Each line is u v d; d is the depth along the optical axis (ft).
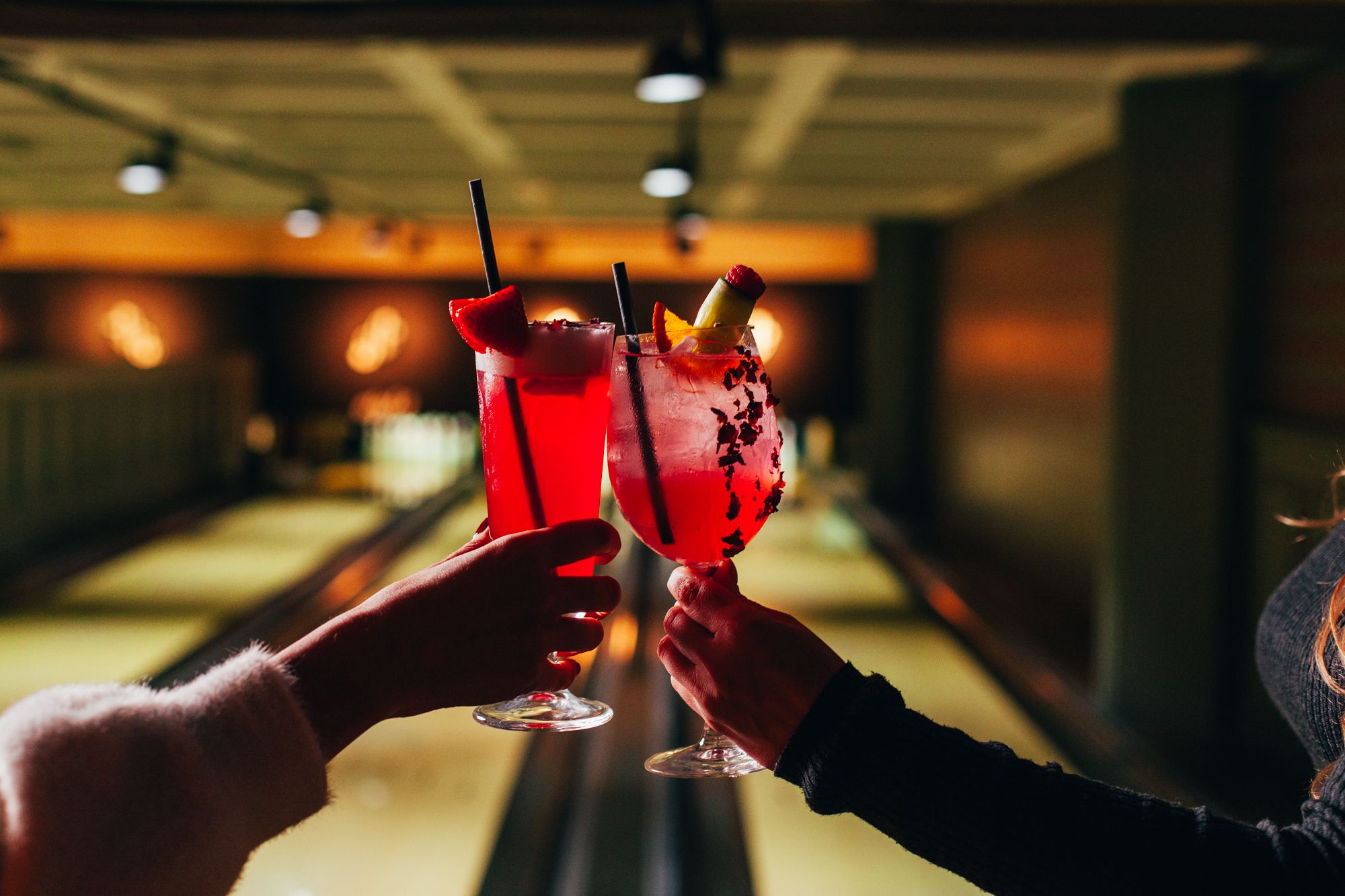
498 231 51.19
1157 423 16.44
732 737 2.86
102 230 51.67
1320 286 14.35
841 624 23.22
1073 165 25.04
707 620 2.84
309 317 52.75
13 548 27.99
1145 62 15.64
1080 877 2.48
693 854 11.53
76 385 31.48
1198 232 16.06
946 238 37.32
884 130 22.85
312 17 13.23
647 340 2.98
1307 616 3.19
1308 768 14.03
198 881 2.04
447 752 15.01
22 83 18.69
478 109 21.50
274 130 24.54
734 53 16.57
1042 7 13.26
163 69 18.40
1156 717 16.67
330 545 32.24
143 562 29.04
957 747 2.60
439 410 53.01
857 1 13.17
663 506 2.90
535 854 11.91
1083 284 24.32
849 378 51.88
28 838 1.84
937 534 35.68
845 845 12.53
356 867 11.85
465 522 34.42
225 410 43.96
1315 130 14.61
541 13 13.19
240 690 2.26
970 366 33.96
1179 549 16.44
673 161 21.36
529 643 2.64
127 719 2.08
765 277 51.47
